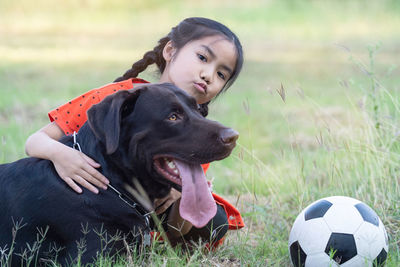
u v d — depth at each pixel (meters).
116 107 3.84
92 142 4.12
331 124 9.47
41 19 31.55
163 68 5.31
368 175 5.95
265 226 5.37
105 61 20.23
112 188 4.04
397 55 19.75
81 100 4.51
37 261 4.02
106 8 35.22
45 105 11.66
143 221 4.20
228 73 4.97
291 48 24.22
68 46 23.81
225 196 6.77
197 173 3.97
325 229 4.04
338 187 5.84
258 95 14.62
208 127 3.95
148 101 4.01
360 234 3.99
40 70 17.77
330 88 15.15
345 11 31.64
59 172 4.02
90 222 3.95
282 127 10.70
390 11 30.88
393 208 5.29
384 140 6.25
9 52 21.50
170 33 5.12
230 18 32.00
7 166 4.22
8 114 10.19
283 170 7.05
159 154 3.99
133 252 4.12
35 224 3.99
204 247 4.73
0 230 4.06
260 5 34.31
